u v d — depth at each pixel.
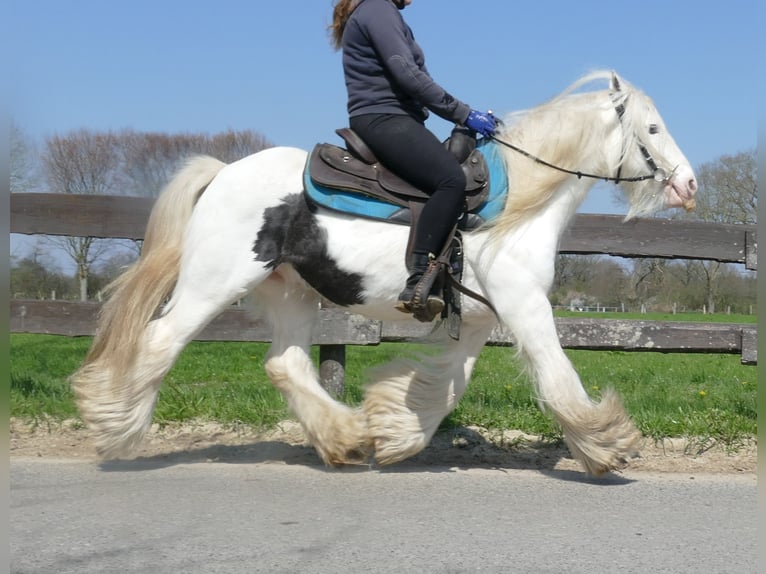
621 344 6.30
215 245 4.44
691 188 4.63
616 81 4.66
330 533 3.57
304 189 4.47
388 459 4.66
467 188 4.41
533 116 4.60
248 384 7.74
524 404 6.63
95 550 3.31
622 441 4.42
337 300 4.60
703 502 4.22
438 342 4.79
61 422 5.74
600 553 3.39
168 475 4.60
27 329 6.46
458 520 3.80
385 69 4.46
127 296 4.51
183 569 3.11
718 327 6.35
